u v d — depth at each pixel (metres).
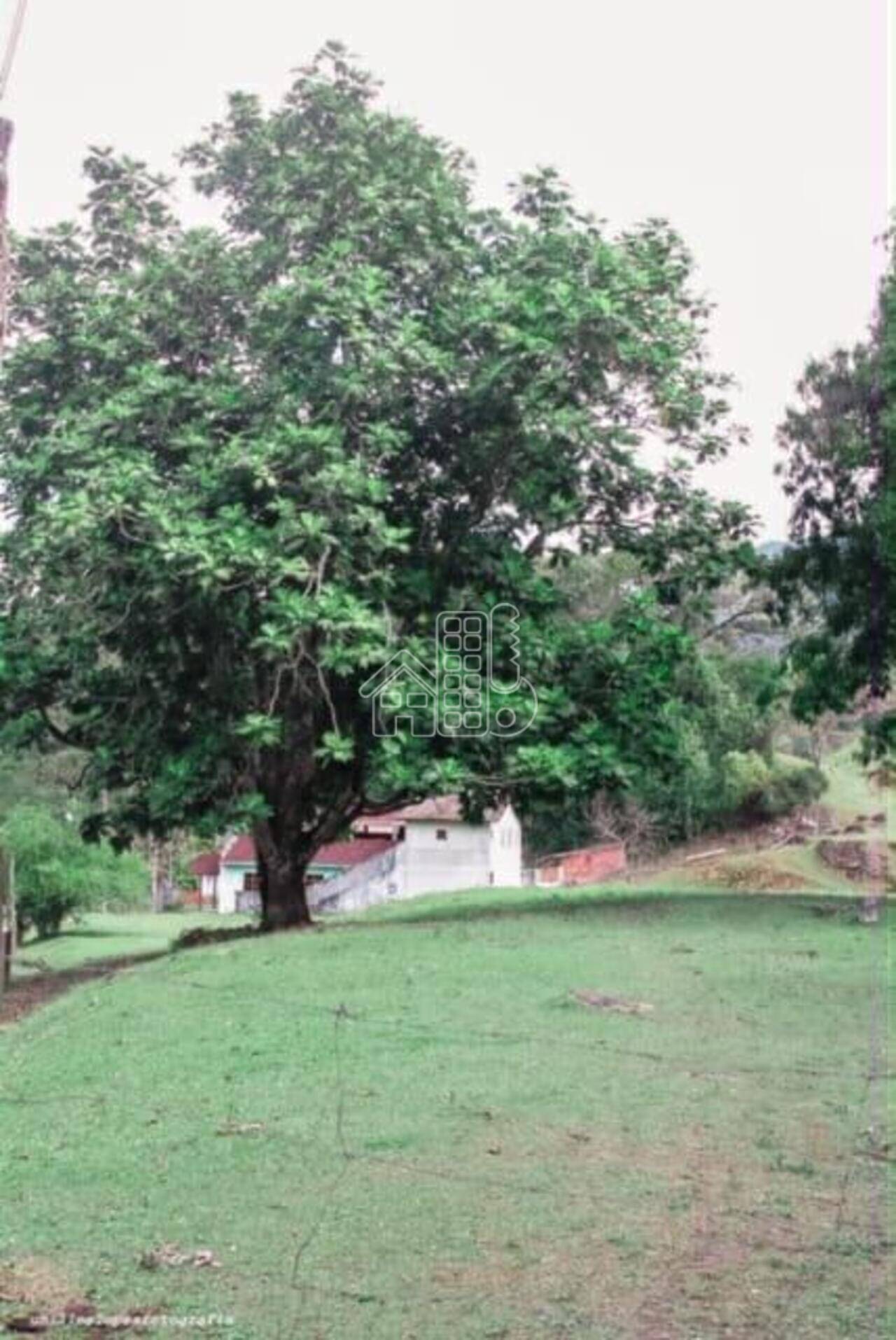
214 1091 8.14
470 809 18.56
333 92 18.34
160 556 15.20
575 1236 5.52
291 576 15.41
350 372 16.45
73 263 18.86
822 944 14.53
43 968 18.92
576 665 18.91
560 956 13.56
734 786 43.00
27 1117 7.68
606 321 17.12
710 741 42.28
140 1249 5.36
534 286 17.59
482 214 19.23
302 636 15.55
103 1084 8.49
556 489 18.86
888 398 18.55
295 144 18.47
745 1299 4.86
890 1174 6.34
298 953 14.30
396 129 18.42
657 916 17.45
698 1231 5.59
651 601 19.56
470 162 19.86
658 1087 8.07
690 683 32.12
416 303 18.41
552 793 18.12
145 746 18.19
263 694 17.56
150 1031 10.27
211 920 36.25
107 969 17.33
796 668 20.94
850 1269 5.14
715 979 12.14
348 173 17.58
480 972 12.52
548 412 17.33
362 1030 9.94
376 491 15.89
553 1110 7.52
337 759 15.88
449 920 17.94
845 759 44.66
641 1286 4.98
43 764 34.16
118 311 17.50
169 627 17.23
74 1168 6.52
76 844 29.20
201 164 19.02
